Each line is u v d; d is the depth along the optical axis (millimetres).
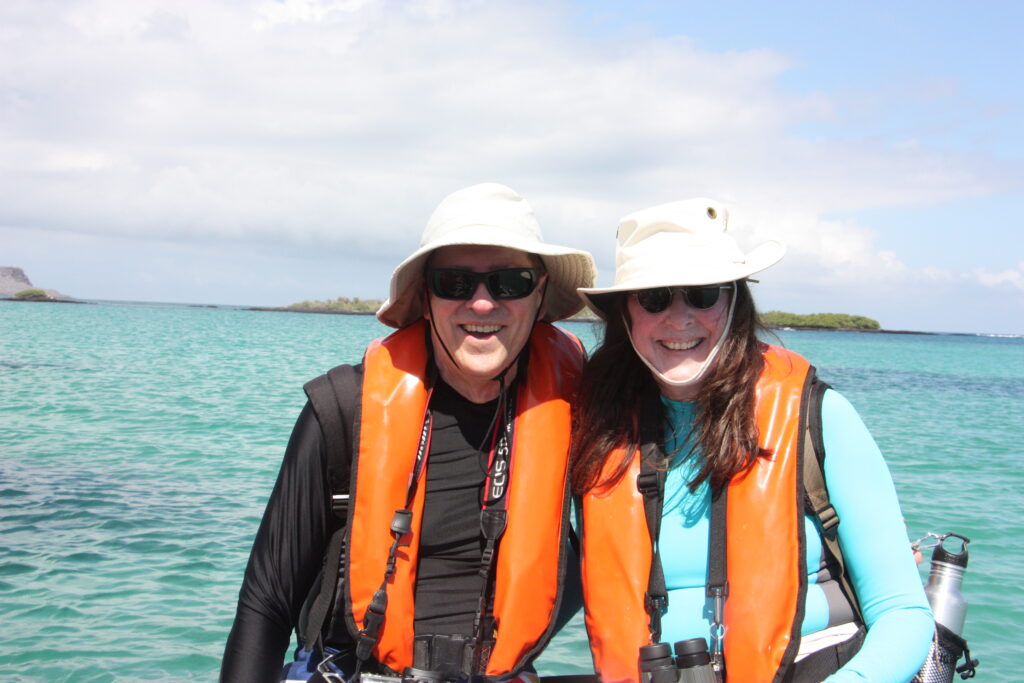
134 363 27891
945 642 2801
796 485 2584
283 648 2760
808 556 2625
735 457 2604
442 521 2787
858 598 2623
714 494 2660
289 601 2783
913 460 12852
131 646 4957
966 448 14188
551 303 3371
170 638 5078
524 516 2750
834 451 2615
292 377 24641
